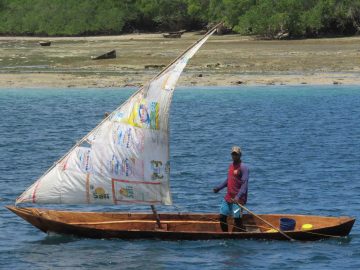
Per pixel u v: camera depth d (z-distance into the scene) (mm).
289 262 39031
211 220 43875
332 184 57562
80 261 39281
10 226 45969
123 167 42844
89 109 103500
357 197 53281
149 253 40344
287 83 126938
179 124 91438
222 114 99125
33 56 180500
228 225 43062
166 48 194125
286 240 42250
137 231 42125
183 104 108250
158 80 42312
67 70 149250
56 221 42094
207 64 152250
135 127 42594
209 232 42000
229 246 41312
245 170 42281
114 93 118812
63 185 42906
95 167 42875
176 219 43875
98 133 42781
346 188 56156
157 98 42312
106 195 43062
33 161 68688
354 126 88938
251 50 179125
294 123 91625
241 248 41000
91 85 127438
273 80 129875
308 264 38781
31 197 42938
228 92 119250
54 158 70375
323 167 64562
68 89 123750
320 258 39656
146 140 42625
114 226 43500
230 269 38031
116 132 42688
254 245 41531
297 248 41219
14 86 127000
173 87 42125
